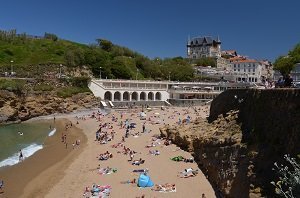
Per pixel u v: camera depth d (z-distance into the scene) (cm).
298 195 1466
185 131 5588
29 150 5906
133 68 15575
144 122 8600
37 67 13025
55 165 4909
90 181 4112
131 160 4972
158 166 4622
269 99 3206
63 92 10894
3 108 9294
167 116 9606
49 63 13425
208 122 5450
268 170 2792
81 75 13438
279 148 2806
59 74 12794
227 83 14475
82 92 11325
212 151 4128
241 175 3119
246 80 19138
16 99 9638
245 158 3200
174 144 5756
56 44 15625
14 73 12044
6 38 14838
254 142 3266
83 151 5756
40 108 10219
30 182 4169
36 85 10762
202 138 4694
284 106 2900
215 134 4269
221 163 3691
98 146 6103
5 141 6700
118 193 3666
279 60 12044
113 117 9494
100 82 12025
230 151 3581
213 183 3850
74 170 4619
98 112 10525
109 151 5641
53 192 3803
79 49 14500
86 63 14175
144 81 13012
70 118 9844
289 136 2716
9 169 4716
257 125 3347
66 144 6406
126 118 9306
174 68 16738
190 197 3509
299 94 2725
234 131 3825
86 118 9625
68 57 13862
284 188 2272
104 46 16962
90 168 4672
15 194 3788
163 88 13462
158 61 17950
